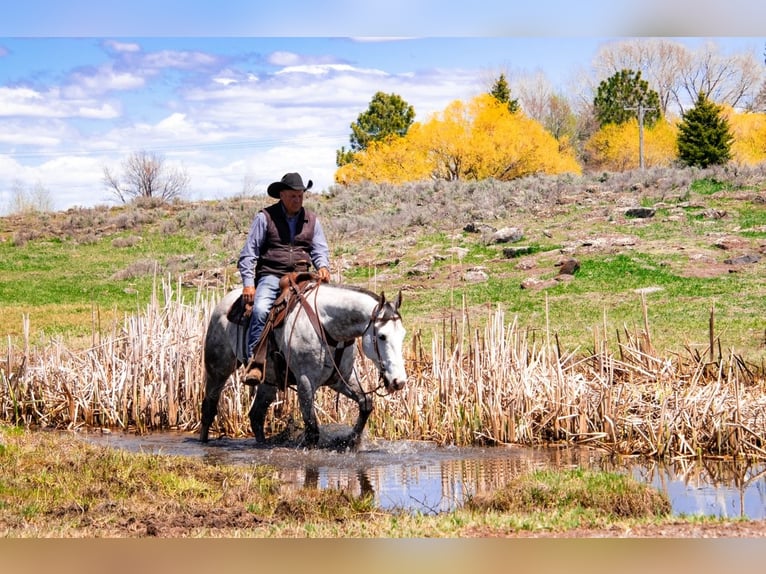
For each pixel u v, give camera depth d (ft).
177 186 213.66
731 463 33.19
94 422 42.70
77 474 28.78
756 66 231.30
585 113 255.91
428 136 184.24
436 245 95.76
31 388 44.21
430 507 26.91
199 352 42.60
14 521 23.93
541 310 69.31
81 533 23.11
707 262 78.84
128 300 93.25
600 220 97.30
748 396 37.73
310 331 34.47
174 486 27.78
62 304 91.81
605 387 37.24
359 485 29.89
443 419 38.55
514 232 93.04
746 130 207.72
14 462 29.99
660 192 107.04
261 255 36.19
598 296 71.82
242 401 40.83
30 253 125.90
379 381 40.14
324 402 41.01
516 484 27.02
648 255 81.61
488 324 43.70
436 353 41.06
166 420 42.16
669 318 63.67
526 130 183.42
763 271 75.05
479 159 180.75
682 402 35.50
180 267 107.65
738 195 100.94
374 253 96.27
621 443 35.68
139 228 135.64
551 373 38.88
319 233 36.76
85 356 46.14
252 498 26.89
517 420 37.88
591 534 22.89
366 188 149.28
